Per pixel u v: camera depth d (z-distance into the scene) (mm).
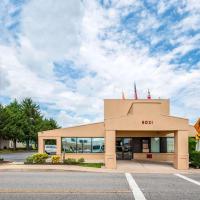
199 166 25562
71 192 11977
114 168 24641
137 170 23578
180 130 25609
